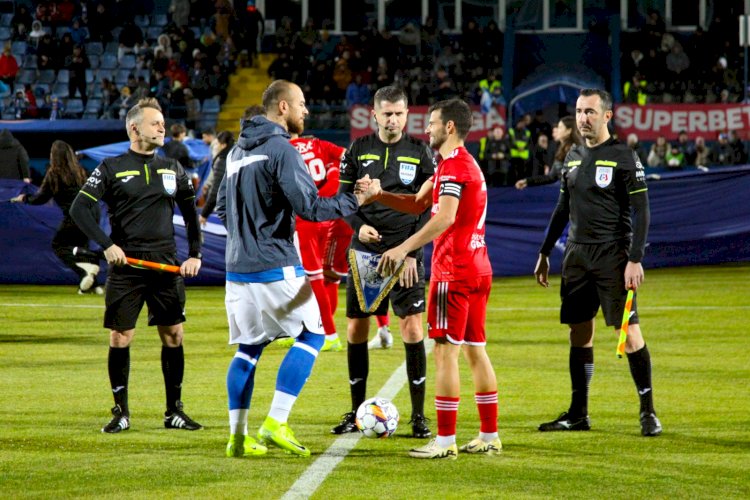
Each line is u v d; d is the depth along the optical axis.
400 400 17.66
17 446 14.33
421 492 11.97
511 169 52.03
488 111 55.56
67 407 17.08
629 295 14.91
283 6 69.56
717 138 54.50
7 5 69.31
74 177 33.00
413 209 15.05
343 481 12.46
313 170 22.16
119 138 56.72
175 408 15.58
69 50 63.44
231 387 13.74
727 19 59.94
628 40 62.75
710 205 40.62
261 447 13.82
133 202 15.30
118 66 64.38
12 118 60.84
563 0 66.94
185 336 25.50
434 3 68.69
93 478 12.60
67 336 25.42
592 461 13.41
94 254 24.95
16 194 38.28
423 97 58.34
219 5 64.50
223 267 38.28
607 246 15.26
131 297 15.29
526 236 39.81
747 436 14.79
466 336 13.89
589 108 15.41
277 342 24.16
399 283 15.41
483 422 13.95
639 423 15.76
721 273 38.72
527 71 63.69
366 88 58.84
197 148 45.00
